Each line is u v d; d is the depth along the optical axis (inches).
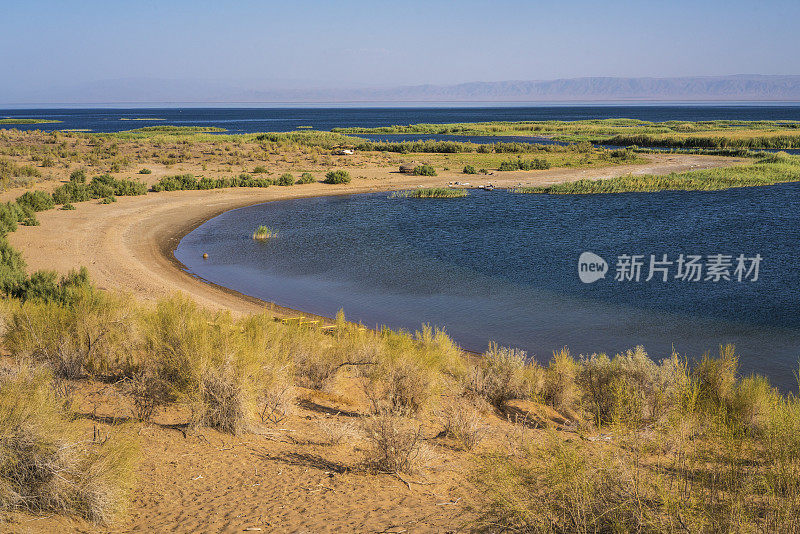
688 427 192.2
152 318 355.9
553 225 1441.9
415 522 168.9
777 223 1421.0
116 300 403.9
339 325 529.0
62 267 895.1
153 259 1037.2
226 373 259.4
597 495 134.4
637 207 1717.5
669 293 826.8
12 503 154.5
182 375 263.3
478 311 741.9
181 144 3499.0
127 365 310.8
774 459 151.8
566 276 944.9
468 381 377.4
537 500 136.3
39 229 1209.4
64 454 163.2
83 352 313.6
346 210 1707.7
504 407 365.4
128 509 174.7
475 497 177.8
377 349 430.0
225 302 749.9
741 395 315.9
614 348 593.3
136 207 1610.5
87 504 161.2
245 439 248.7
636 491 128.3
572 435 263.4
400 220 1536.7
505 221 1508.4
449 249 1175.0
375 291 852.6
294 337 389.4
